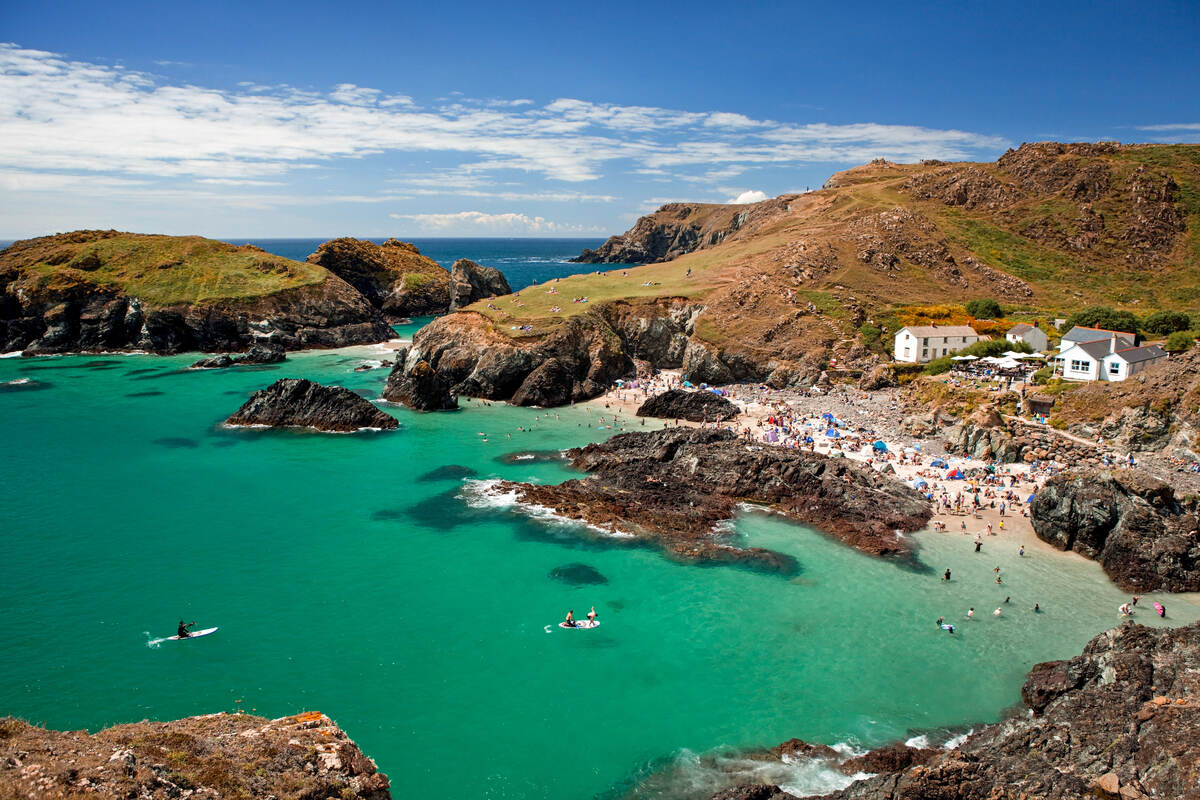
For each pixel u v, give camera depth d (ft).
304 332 544.62
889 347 408.05
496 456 276.21
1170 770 91.66
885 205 588.50
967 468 254.47
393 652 146.10
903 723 126.72
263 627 154.81
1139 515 183.01
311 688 133.49
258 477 251.80
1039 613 163.73
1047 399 282.77
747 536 203.21
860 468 244.42
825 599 169.37
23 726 84.02
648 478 239.09
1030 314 442.09
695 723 126.31
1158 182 558.56
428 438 302.04
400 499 230.48
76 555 189.06
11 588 170.19
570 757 117.39
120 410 346.13
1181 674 110.32
